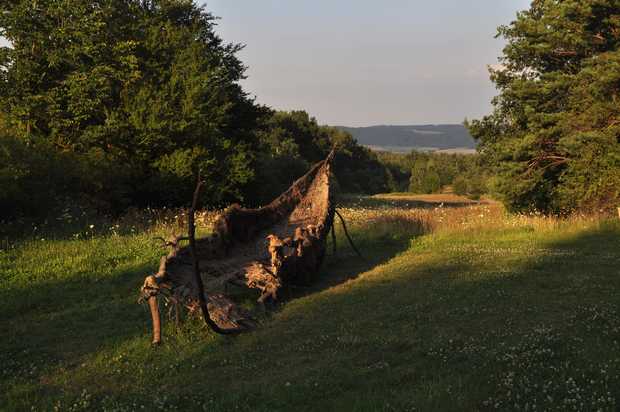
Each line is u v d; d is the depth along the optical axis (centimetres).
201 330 827
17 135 2059
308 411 527
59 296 1047
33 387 630
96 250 1383
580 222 1934
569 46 2388
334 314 892
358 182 11331
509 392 518
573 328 735
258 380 620
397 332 765
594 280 1027
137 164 2561
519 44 2470
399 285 1080
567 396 513
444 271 1190
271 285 977
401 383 579
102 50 2442
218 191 2689
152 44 2695
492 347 674
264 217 1380
